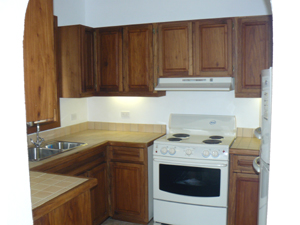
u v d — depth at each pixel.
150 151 3.17
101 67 3.46
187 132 3.50
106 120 3.92
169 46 3.18
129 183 3.19
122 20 3.69
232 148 2.78
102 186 3.16
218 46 3.02
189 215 2.95
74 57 3.22
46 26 1.42
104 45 3.42
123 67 3.37
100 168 3.10
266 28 2.86
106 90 3.47
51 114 1.47
